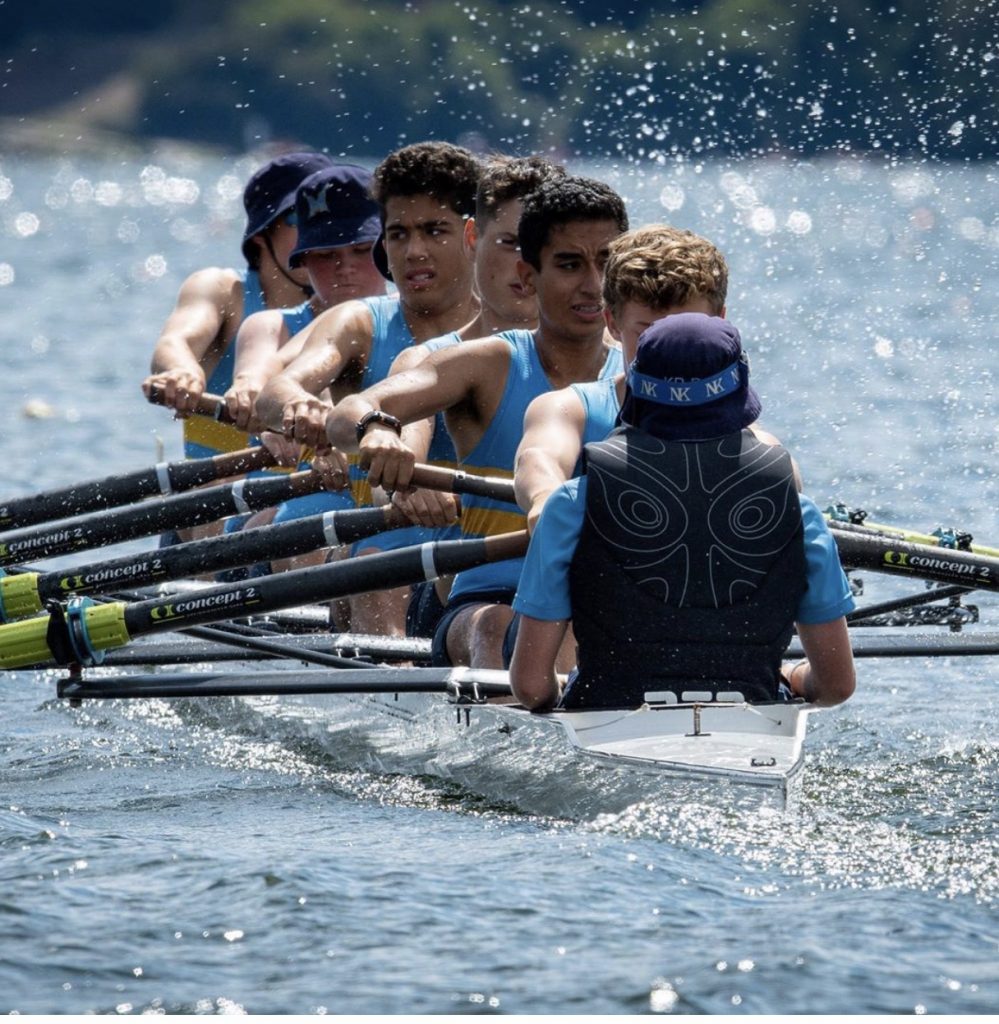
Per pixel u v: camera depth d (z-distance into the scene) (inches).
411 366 851.4
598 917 493.7
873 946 467.5
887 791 661.3
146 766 796.6
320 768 784.9
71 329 3617.1
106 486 928.9
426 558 709.3
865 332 3221.0
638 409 634.2
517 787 652.7
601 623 634.2
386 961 458.6
